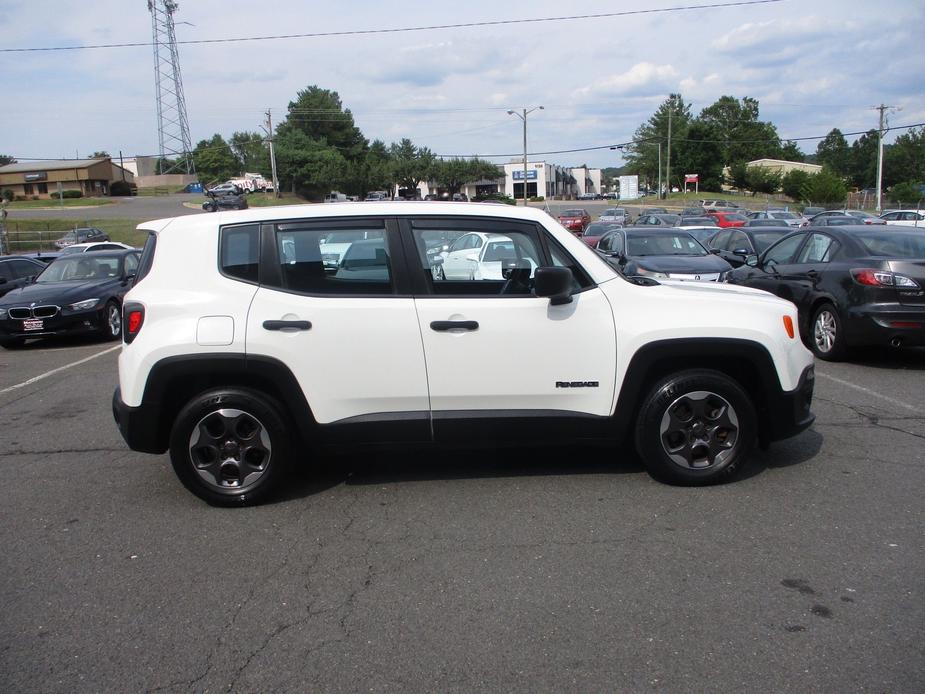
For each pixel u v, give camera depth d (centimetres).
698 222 3478
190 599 367
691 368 488
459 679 298
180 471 472
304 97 10750
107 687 299
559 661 308
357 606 355
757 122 12000
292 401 464
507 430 476
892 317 803
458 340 464
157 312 463
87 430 689
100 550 424
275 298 463
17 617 354
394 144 11019
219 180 10275
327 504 480
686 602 351
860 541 409
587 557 398
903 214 3547
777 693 284
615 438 486
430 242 472
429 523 446
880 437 592
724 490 486
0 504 501
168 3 8775
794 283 946
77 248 2206
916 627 326
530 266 477
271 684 298
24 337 1217
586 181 14400
